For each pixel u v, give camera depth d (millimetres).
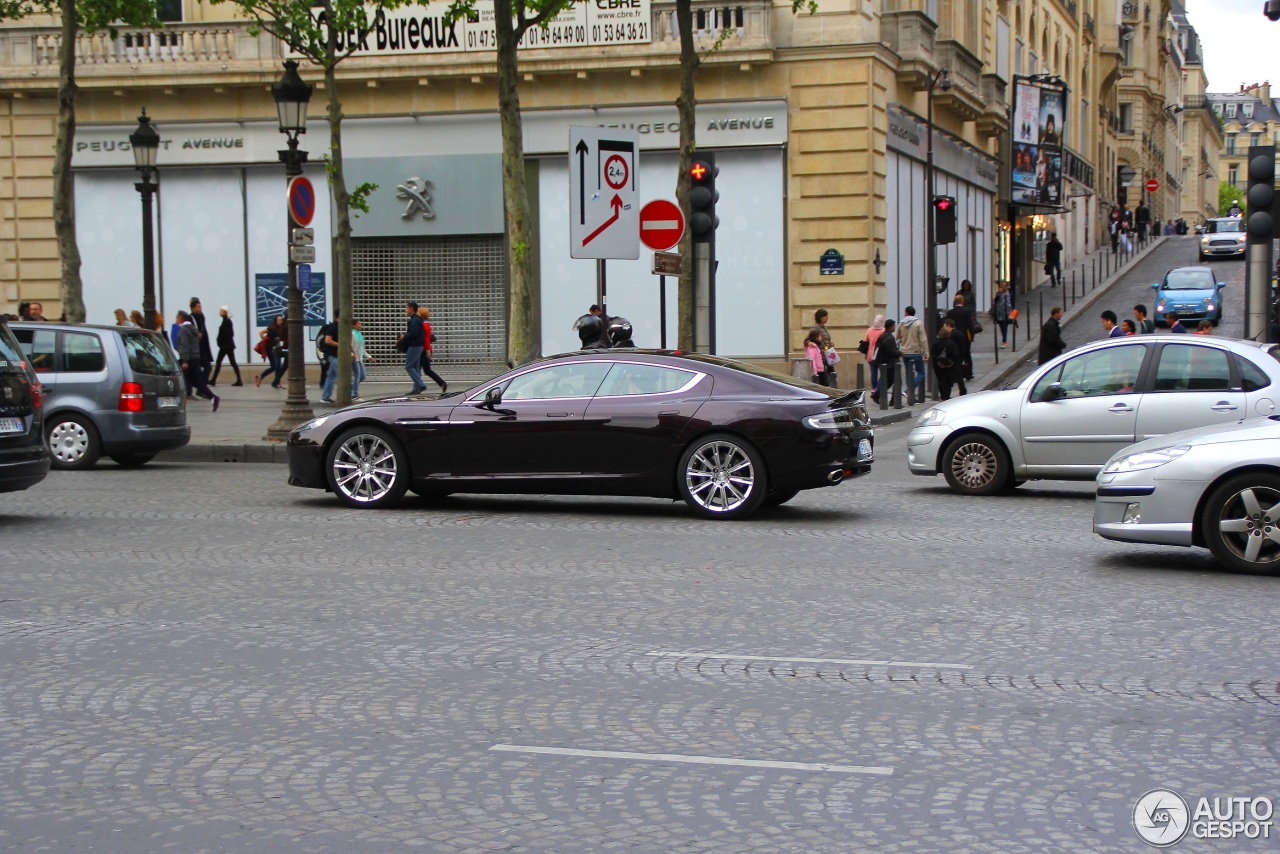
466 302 32875
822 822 4883
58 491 15062
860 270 31016
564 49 31406
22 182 33812
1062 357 14586
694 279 23797
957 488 14773
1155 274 58625
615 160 16000
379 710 6359
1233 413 13633
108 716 6281
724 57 30812
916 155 34844
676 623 8250
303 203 19281
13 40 33062
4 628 8109
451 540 11523
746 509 12617
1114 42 74812
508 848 4652
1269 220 18625
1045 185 48500
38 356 17422
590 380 13078
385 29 32000
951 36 41000
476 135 32375
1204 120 154000
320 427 13602
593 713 6305
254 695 6625
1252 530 9766
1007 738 5898
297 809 5051
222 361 33156
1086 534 11961
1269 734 5953
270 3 22062
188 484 15805
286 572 9977
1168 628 8102
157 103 33344
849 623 8250
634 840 4715
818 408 12602
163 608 8688
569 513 13328
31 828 4875
